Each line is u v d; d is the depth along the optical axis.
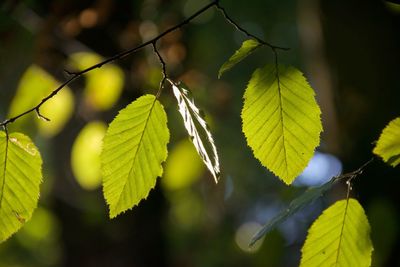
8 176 0.97
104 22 1.94
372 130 1.75
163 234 2.51
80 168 1.71
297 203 0.99
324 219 1.00
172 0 2.18
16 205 0.97
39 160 0.97
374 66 1.77
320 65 1.86
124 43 1.96
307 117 0.98
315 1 1.85
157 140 0.97
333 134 1.84
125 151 0.97
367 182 1.69
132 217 2.46
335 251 1.00
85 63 1.62
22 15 1.85
